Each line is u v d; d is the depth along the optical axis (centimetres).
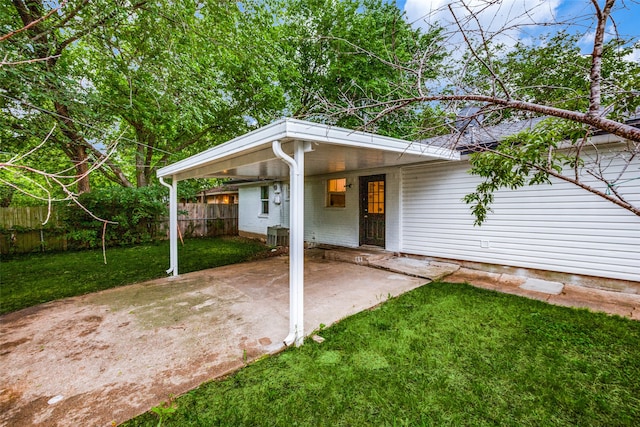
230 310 367
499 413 190
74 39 504
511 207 500
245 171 617
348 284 470
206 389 219
